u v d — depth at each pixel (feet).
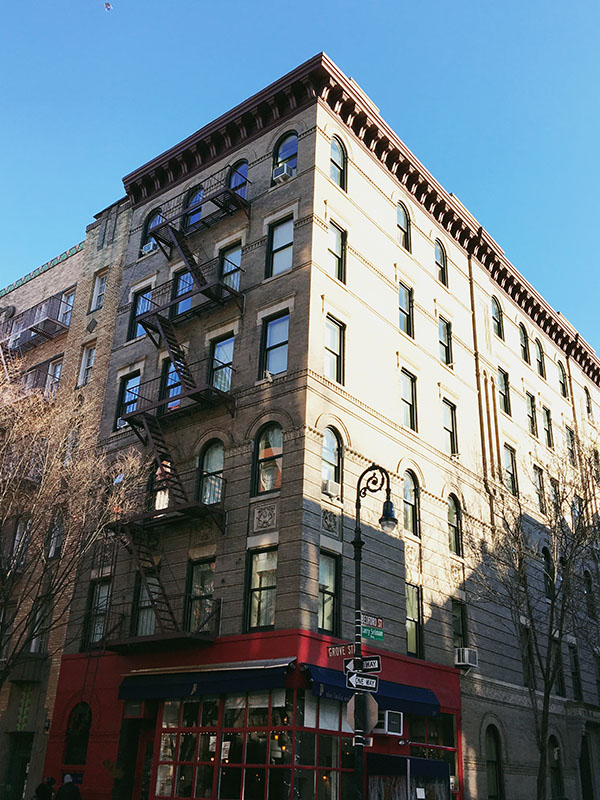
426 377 93.09
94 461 74.08
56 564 72.28
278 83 88.38
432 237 104.32
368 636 53.83
